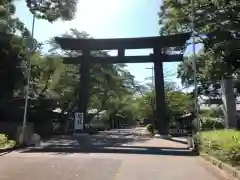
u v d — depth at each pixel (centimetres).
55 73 3950
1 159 1606
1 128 3039
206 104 4997
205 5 2292
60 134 4497
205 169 1330
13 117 3472
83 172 1207
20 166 1363
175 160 1662
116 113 8912
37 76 3891
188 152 2084
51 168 1309
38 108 3891
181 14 2609
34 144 2617
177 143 2844
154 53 2980
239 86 2712
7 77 3138
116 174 1169
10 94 3316
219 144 1451
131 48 3017
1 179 1038
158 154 1966
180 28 2903
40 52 3859
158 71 3044
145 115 7244
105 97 5741
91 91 5291
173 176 1142
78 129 3200
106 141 3145
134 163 1520
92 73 4788
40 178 1061
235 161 1234
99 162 1537
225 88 2777
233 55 2033
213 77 2283
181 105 5656
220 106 4841
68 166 1377
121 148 2330
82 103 3162
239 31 2094
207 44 2300
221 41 2116
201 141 1917
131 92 6444
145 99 6369
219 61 2125
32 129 2795
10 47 3048
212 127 3681
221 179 1082
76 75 4788
